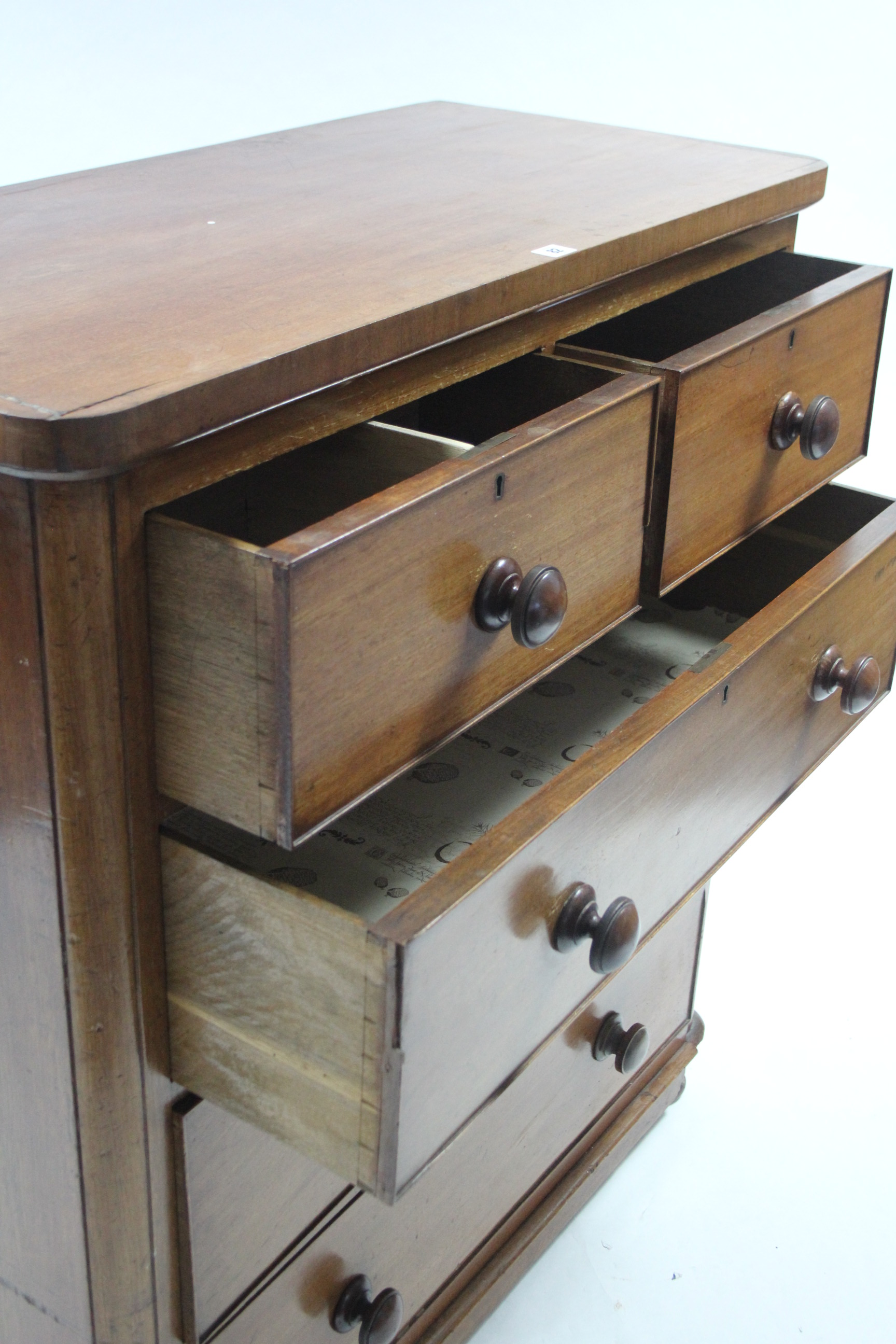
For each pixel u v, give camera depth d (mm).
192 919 778
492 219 987
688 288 1281
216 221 969
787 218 1220
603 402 844
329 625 673
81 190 1067
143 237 921
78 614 667
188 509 972
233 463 711
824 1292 1344
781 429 1063
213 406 663
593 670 1198
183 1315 926
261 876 732
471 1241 1257
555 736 1082
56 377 654
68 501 640
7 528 659
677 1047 1549
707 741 970
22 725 712
